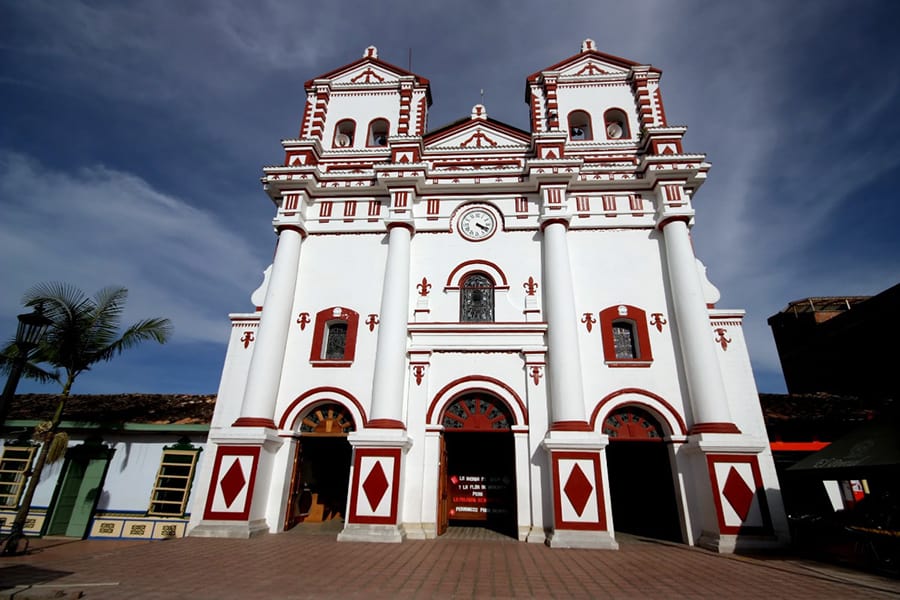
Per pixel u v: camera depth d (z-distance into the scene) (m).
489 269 15.45
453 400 13.97
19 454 15.27
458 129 18.41
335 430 14.16
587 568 9.04
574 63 19.28
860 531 9.41
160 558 9.39
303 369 14.52
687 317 13.79
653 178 15.59
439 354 14.34
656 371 13.86
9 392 8.93
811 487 15.12
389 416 13.18
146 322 15.04
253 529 12.33
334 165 17.75
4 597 6.57
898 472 8.70
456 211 16.30
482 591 7.23
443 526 13.23
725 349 14.02
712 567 9.29
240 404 14.30
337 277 15.65
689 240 14.83
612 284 14.96
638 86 18.36
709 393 12.84
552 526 12.09
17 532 12.16
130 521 14.27
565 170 15.96
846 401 17.31
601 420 13.45
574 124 18.91
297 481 14.13
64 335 13.84
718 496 11.73
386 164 16.23
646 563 9.62
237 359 14.84
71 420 15.16
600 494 11.88
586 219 15.81
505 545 11.56
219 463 12.86
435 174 16.78
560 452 12.30
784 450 15.02
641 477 16.11
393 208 15.79
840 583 7.99
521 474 12.86
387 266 15.11
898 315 18.88
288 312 15.02
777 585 7.82
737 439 12.17
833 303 24.83
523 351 14.07
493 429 13.67
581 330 14.49
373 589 7.23
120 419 15.39
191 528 12.97
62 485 14.77
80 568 8.42
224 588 7.12
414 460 13.21
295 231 15.90
